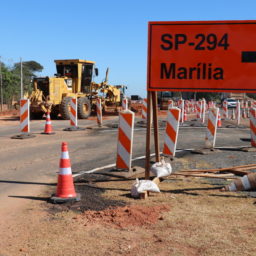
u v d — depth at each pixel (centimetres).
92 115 2745
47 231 446
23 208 542
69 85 2456
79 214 509
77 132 1571
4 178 742
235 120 2434
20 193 628
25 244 408
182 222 468
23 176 761
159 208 526
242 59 594
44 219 491
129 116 750
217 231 437
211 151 1038
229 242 405
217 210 514
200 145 1192
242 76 596
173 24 614
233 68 598
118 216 495
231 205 536
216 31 601
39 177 752
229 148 1120
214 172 756
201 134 1515
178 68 618
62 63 2506
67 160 582
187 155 991
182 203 549
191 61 612
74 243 409
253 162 884
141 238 421
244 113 2738
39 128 1750
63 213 514
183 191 618
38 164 888
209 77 608
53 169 832
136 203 554
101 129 1695
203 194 598
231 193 602
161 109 3906
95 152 1055
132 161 914
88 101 2436
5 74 3872
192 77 614
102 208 534
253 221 470
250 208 522
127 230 446
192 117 2719
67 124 1980
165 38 619
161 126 1842
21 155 1009
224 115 2559
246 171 726
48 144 1214
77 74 2491
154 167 691
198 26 607
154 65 626
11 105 3659
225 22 597
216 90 607
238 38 594
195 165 847
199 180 699
